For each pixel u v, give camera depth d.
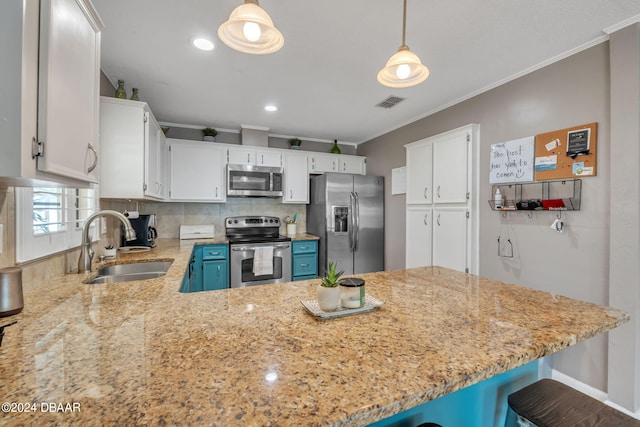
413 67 1.36
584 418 0.88
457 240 2.66
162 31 1.81
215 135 3.77
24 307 1.07
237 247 3.47
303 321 0.94
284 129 3.95
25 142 0.78
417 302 1.14
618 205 1.73
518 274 2.29
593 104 1.89
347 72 2.33
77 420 0.48
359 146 4.70
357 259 3.90
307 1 1.54
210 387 0.58
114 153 2.07
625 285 1.70
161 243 3.27
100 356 0.70
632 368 1.68
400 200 3.74
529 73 2.25
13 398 0.54
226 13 1.64
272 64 2.21
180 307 1.07
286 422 0.49
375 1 1.54
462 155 2.62
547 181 2.12
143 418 0.49
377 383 0.60
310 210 4.29
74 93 1.03
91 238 1.86
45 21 0.85
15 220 1.19
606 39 1.83
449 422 0.98
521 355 0.73
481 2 1.55
